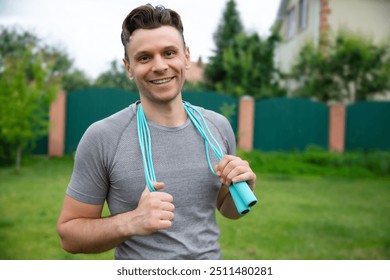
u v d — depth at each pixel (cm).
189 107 178
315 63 1405
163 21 159
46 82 1409
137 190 161
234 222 581
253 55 1620
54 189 769
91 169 161
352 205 706
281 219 605
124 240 155
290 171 1014
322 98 1401
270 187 836
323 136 1234
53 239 502
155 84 160
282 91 1562
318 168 1040
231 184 164
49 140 1164
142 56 158
